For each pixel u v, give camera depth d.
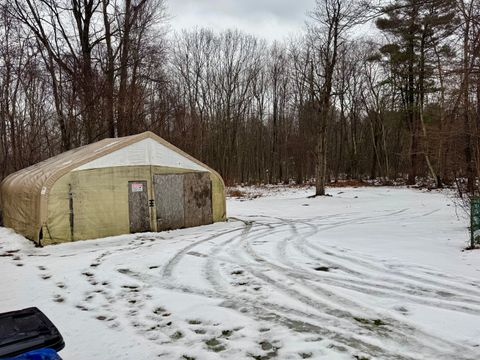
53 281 7.11
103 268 7.92
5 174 20.19
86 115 20.33
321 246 9.41
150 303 5.82
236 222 14.57
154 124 24.94
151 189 12.59
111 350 4.34
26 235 11.43
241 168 46.22
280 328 4.78
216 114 41.03
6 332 2.37
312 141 39.25
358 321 4.91
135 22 21.64
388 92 41.41
